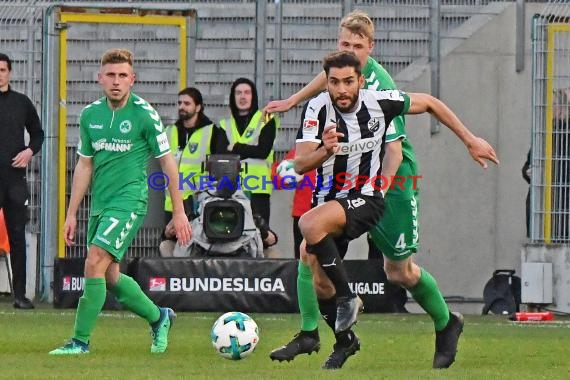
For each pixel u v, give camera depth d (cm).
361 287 3597
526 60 4319
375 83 2164
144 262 3491
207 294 3500
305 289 2052
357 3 4169
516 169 4319
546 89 3809
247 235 3556
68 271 3591
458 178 4322
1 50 4066
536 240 3819
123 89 2333
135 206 2358
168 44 4169
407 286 2134
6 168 3597
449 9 4328
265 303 3509
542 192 3812
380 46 4181
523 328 3119
